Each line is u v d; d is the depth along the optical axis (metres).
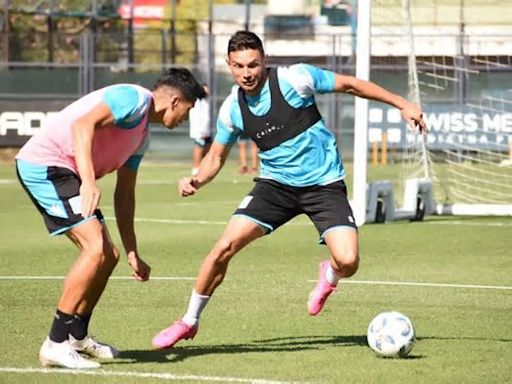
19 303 26.23
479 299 27.39
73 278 18.69
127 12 101.44
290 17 103.81
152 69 88.50
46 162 18.91
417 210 47.38
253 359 19.81
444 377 18.47
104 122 18.47
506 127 66.06
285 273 31.66
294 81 20.02
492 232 42.41
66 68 87.38
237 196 58.12
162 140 88.75
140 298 27.06
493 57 82.38
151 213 49.19
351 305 26.23
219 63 90.50
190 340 21.75
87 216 17.86
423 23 85.25
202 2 105.31
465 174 65.94
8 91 87.19
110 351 19.81
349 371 18.84
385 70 71.81
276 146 20.25
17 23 92.62
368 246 38.16
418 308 25.95
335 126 88.12
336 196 20.36
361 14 41.44
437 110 67.12
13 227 43.72
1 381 17.91
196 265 33.22
